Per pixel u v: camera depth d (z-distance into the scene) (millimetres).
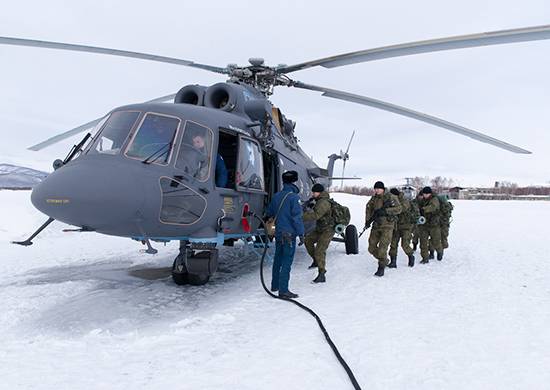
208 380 2896
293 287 5844
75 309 4836
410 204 7344
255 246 7137
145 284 6305
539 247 9805
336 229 6176
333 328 3965
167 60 6867
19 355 3453
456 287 5695
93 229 4613
